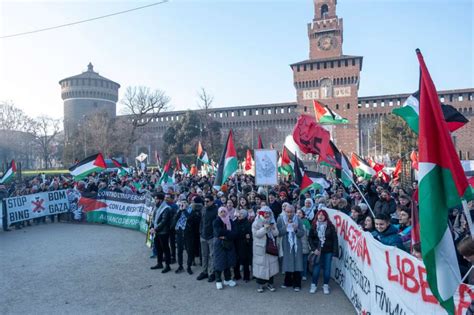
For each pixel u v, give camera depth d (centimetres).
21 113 7344
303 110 7200
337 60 7000
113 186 1828
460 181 362
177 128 6091
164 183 1730
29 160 8550
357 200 1120
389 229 602
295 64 7250
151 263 991
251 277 865
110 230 1505
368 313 562
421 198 370
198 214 915
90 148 5881
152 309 668
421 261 412
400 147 5159
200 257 981
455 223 771
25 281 836
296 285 758
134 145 7919
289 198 1245
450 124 690
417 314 415
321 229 738
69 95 8869
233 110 7788
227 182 1714
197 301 704
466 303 349
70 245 1216
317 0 7331
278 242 757
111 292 761
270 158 979
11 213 1522
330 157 1002
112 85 9388
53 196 1708
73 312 659
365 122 7006
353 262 663
